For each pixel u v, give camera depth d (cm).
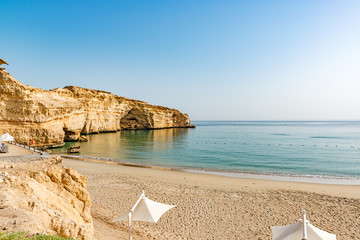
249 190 2098
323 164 3681
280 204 1741
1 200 624
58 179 980
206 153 4778
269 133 10969
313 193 2031
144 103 11056
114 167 3044
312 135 9688
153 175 2633
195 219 1469
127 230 1266
